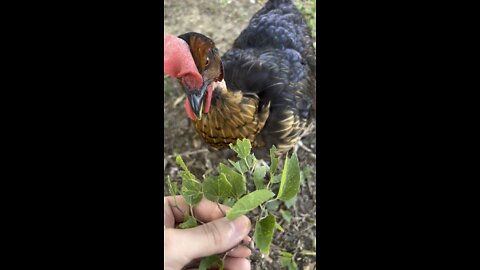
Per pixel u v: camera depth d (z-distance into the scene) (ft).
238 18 1.88
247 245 1.15
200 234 0.95
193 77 1.07
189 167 1.64
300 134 1.45
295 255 1.51
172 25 1.87
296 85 1.40
